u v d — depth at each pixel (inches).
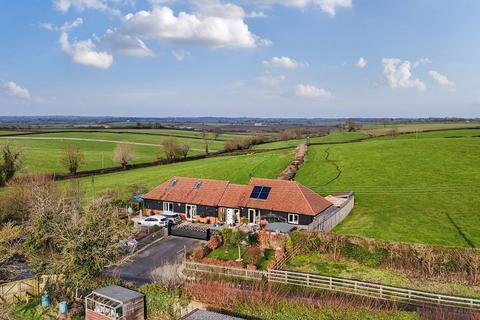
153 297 1163.3
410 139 4313.5
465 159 3196.4
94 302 1145.4
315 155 3912.4
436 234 1706.4
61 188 2677.2
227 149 5374.0
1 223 2046.0
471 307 1053.2
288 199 2046.0
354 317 957.2
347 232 1802.4
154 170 3969.0
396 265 1370.6
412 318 940.0
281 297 1096.8
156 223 2156.7
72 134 6963.6
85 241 1191.6
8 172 3235.7
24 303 1294.3
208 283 1192.2
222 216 2207.2
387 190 2623.0
